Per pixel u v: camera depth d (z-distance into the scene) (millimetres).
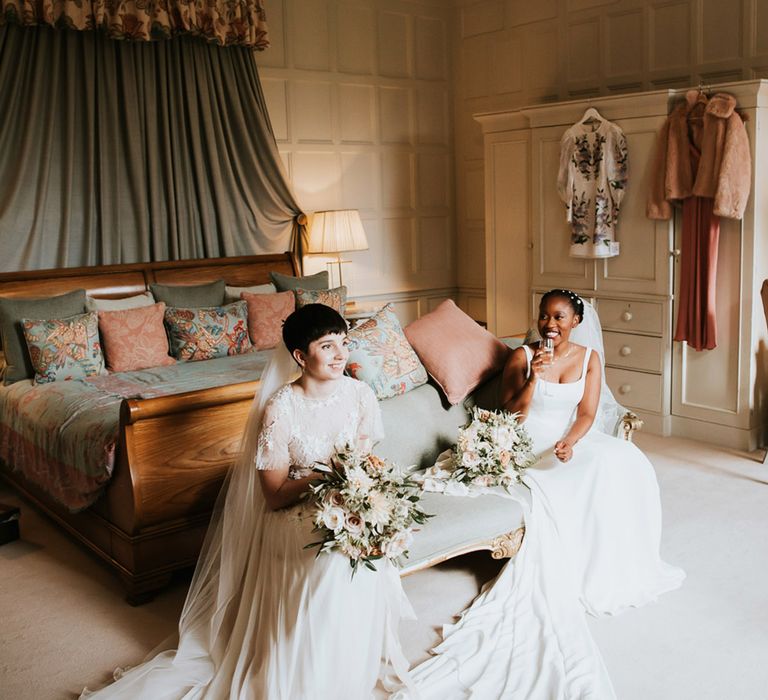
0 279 4781
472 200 7215
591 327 3629
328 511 2350
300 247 6254
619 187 5223
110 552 3438
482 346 3691
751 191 4695
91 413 3670
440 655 2688
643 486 3203
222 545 2727
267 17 6043
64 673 2760
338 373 2613
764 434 5023
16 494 4680
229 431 3377
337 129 6531
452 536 2834
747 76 5188
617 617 2982
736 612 2992
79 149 5215
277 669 2363
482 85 6961
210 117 5633
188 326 4949
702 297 4934
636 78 5832
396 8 6762
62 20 4945
